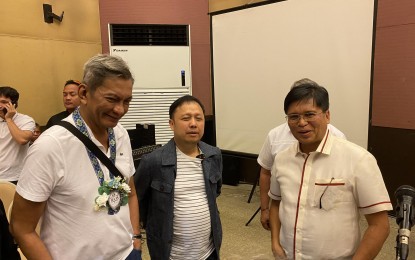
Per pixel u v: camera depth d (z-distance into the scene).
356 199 1.23
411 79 3.35
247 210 3.83
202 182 1.68
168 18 4.75
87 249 1.11
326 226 1.23
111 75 1.03
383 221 1.19
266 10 3.39
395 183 3.51
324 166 1.25
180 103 1.65
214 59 3.98
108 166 1.17
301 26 3.14
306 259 1.27
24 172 1.04
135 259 1.26
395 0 3.39
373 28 2.69
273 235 1.47
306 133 1.23
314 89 1.23
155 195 1.64
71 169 1.07
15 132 2.97
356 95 2.85
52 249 1.09
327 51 2.99
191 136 1.62
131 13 4.58
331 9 2.93
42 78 3.74
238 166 4.74
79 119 1.12
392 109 3.52
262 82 3.53
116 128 1.28
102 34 4.52
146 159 1.67
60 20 3.88
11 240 1.22
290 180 1.33
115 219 1.17
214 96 4.06
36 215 1.06
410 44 3.32
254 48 3.55
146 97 3.98
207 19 5.00
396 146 3.48
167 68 4.03
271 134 2.05
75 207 1.09
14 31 3.45
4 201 1.87
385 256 2.69
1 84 3.36
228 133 3.96
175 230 1.64
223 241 3.08
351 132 2.92
